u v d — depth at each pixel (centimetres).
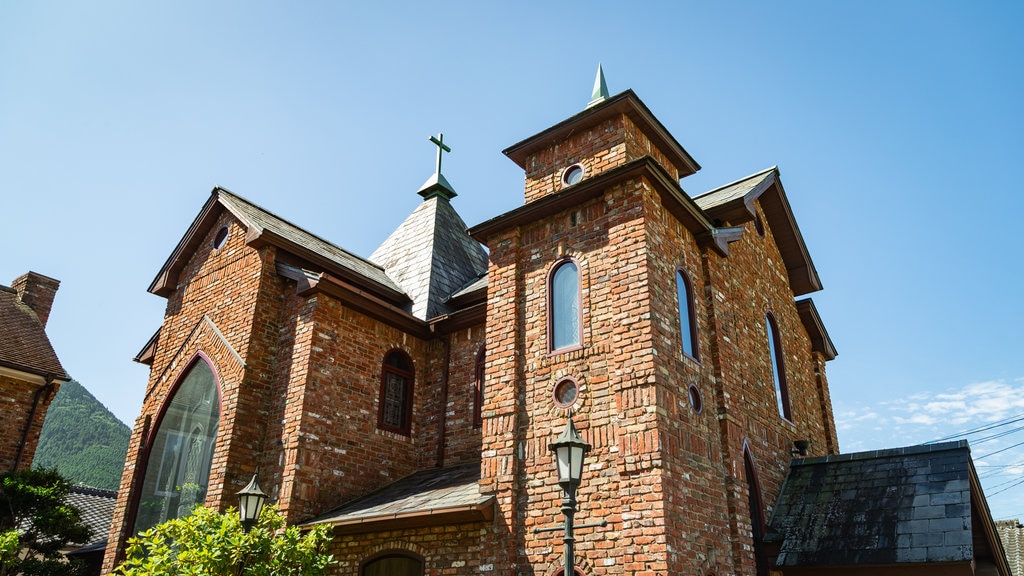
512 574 991
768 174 1495
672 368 1033
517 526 1027
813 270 1691
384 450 1406
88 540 1622
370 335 1460
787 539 1134
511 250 1223
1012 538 2541
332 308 1394
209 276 1588
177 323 1611
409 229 1947
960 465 1095
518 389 1117
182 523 930
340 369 1372
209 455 1330
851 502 1146
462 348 1506
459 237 1956
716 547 1002
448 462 1416
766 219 1611
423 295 1639
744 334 1316
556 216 1200
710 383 1140
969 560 942
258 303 1411
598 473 980
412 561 1103
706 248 1249
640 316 1019
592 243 1130
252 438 1320
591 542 951
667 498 916
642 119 1283
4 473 1820
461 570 1036
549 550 980
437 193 2027
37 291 2389
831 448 1611
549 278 1162
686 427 1022
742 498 1095
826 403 1662
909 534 1026
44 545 1552
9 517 1572
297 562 942
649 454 938
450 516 1045
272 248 1471
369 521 1121
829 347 1758
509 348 1148
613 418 995
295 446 1252
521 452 1073
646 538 902
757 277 1472
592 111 1271
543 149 1355
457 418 1445
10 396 1956
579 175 1273
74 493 2420
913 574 998
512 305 1177
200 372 1466
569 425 786
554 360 1095
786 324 1581
